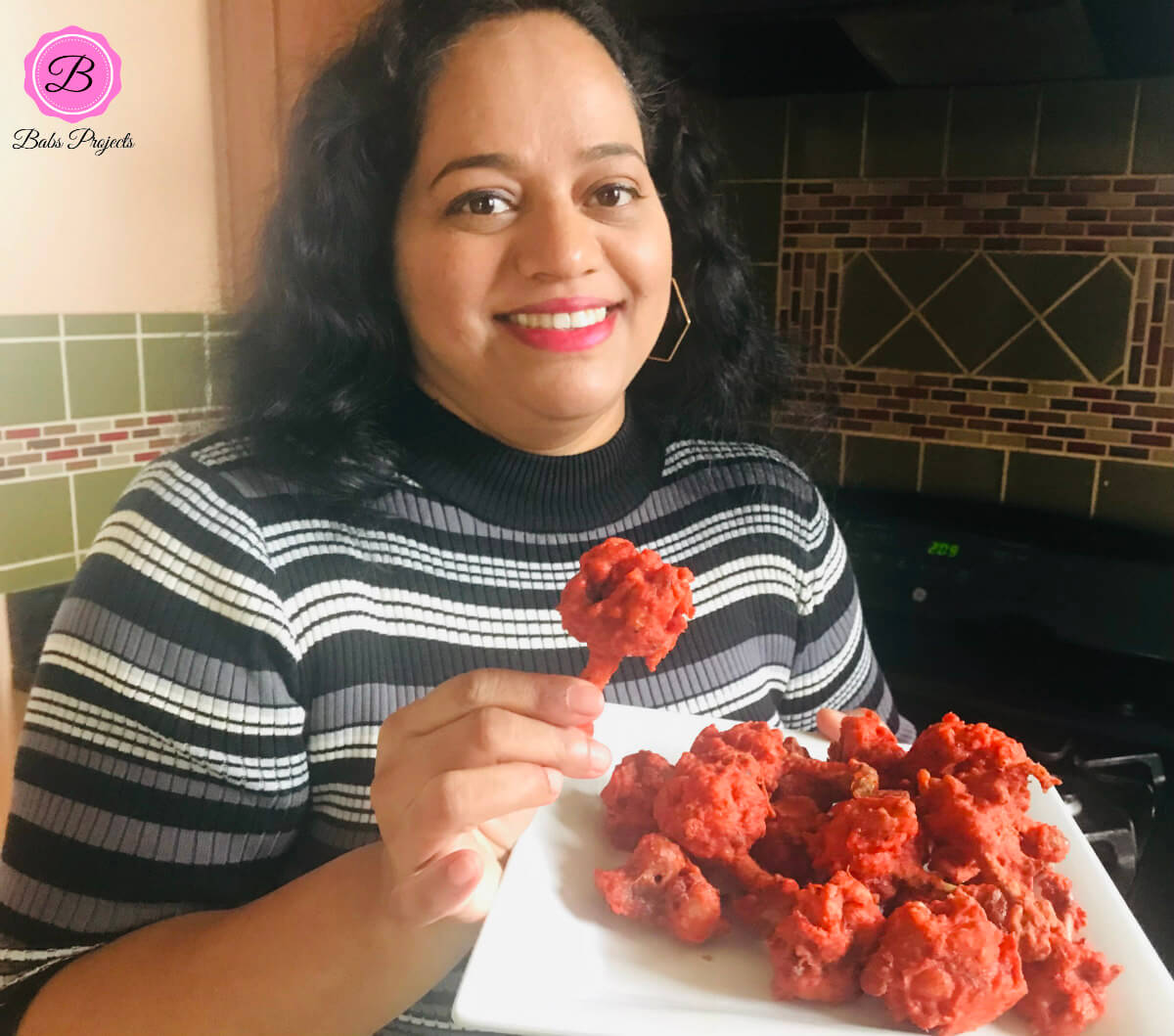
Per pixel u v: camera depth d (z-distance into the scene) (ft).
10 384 4.80
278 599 2.43
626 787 2.05
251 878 2.42
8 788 4.81
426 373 2.79
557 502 2.82
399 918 1.77
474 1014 1.56
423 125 2.45
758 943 1.81
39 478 4.97
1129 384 5.30
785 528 3.31
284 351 2.73
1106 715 4.42
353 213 2.60
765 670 3.17
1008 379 5.61
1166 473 5.28
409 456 2.73
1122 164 5.12
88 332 5.06
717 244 3.46
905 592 5.39
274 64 5.14
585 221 2.45
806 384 5.89
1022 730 4.51
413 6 2.50
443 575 2.66
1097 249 5.26
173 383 5.43
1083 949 1.72
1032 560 5.08
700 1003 1.66
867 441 6.06
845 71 5.07
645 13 4.19
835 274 5.97
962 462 5.82
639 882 1.82
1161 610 4.81
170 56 5.20
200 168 5.42
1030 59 4.67
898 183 5.68
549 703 1.81
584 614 1.94
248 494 2.51
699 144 3.35
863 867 1.80
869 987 1.62
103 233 5.06
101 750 2.28
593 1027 1.53
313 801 2.57
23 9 4.64
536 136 2.38
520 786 1.74
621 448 2.99
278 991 2.00
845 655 3.48
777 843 1.95
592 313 2.51
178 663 2.31
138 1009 2.04
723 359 3.58
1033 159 5.33
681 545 3.08
